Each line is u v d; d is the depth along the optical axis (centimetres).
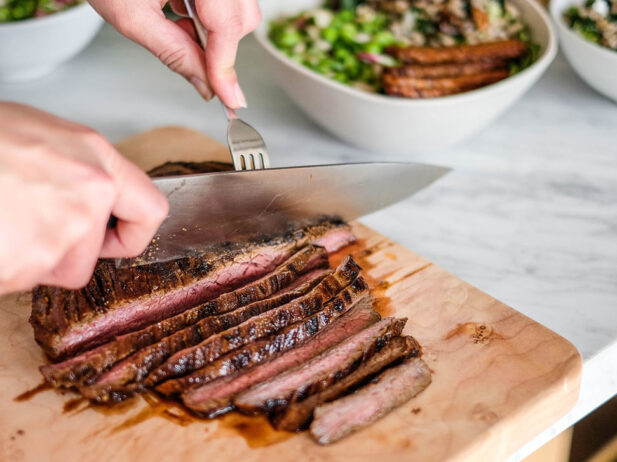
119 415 39
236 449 38
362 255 48
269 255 47
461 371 40
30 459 37
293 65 53
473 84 54
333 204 48
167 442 38
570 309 45
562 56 69
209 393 40
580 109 63
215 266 45
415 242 50
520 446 40
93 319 42
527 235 50
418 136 54
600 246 49
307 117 62
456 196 54
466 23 60
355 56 58
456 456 37
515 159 57
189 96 65
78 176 33
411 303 44
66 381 40
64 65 68
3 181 31
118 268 44
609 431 50
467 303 44
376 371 41
